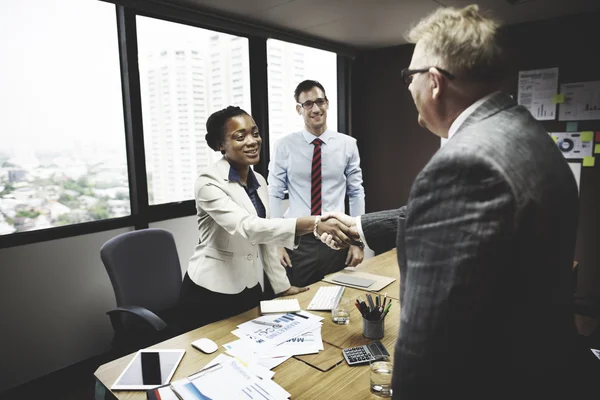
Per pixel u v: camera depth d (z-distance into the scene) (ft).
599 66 9.20
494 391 2.08
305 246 7.88
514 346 2.06
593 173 9.52
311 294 5.78
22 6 6.70
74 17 7.30
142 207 8.32
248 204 5.32
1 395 6.78
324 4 7.99
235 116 5.22
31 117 6.93
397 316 4.93
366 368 3.80
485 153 2.00
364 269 6.88
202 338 4.37
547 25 9.70
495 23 2.33
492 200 1.94
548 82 9.86
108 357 7.96
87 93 7.57
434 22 2.46
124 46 7.84
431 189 2.14
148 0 7.39
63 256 7.34
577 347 2.43
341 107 12.79
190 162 9.32
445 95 2.43
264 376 3.62
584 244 9.76
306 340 4.34
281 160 8.45
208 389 3.38
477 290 1.95
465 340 2.00
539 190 2.01
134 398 3.39
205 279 5.20
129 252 6.19
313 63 11.77
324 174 8.26
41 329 7.15
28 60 6.82
